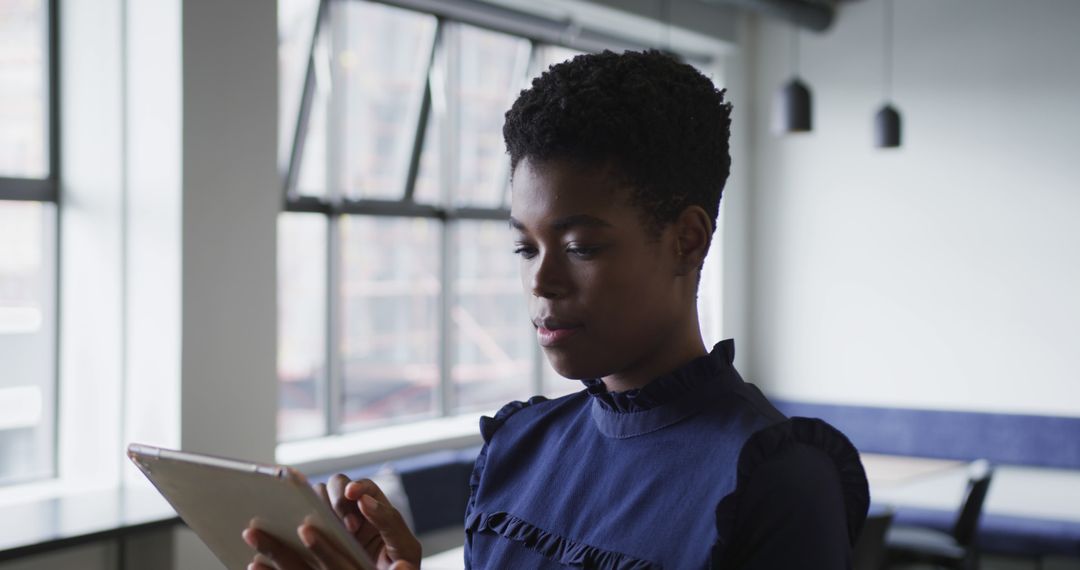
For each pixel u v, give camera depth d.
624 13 6.37
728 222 7.50
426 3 5.75
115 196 4.29
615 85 0.84
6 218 4.25
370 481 1.00
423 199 6.20
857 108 7.26
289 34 5.44
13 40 4.27
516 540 0.98
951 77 6.93
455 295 6.37
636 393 0.90
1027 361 6.71
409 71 6.08
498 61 6.56
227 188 4.32
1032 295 6.69
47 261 4.37
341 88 5.63
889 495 6.94
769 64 7.62
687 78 0.88
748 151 7.67
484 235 6.65
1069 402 6.59
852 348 7.30
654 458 0.89
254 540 0.87
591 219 0.83
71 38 4.34
